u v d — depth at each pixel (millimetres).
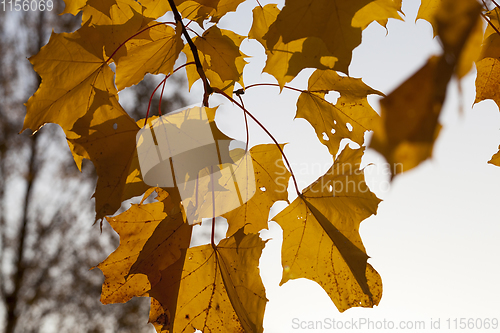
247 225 786
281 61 718
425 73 284
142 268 748
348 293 808
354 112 829
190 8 793
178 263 759
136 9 794
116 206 710
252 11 801
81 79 779
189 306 776
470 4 294
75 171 3803
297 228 818
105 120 721
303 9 683
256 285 774
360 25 679
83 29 766
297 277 820
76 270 3709
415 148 275
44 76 765
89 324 3674
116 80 807
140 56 799
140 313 3785
